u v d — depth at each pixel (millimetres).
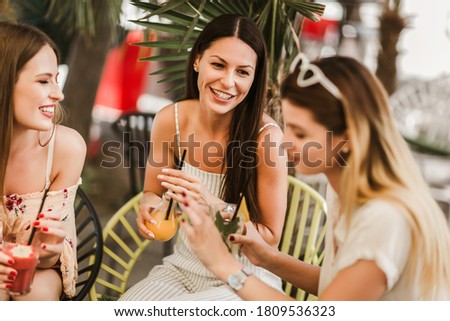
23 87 1677
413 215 1340
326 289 1377
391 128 1381
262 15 2043
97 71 3820
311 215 2539
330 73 1376
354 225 1375
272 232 1954
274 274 1823
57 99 1729
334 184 1479
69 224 1889
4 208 1810
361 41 4828
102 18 3449
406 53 5262
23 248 1605
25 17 3701
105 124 5043
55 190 1867
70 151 1863
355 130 1352
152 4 2072
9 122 1700
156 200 2033
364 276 1349
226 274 1455
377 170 1369
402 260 1362
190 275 1913
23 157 1807
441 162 4914
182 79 2697
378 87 1388
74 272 1866
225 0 2098
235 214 1644
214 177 2006
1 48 1667
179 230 2023
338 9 4801
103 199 4102
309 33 4406
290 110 1417
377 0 4598
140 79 4367
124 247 2082
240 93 1841
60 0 3199
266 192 1942
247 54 1801
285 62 2209
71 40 4047
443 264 1410
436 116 5121
